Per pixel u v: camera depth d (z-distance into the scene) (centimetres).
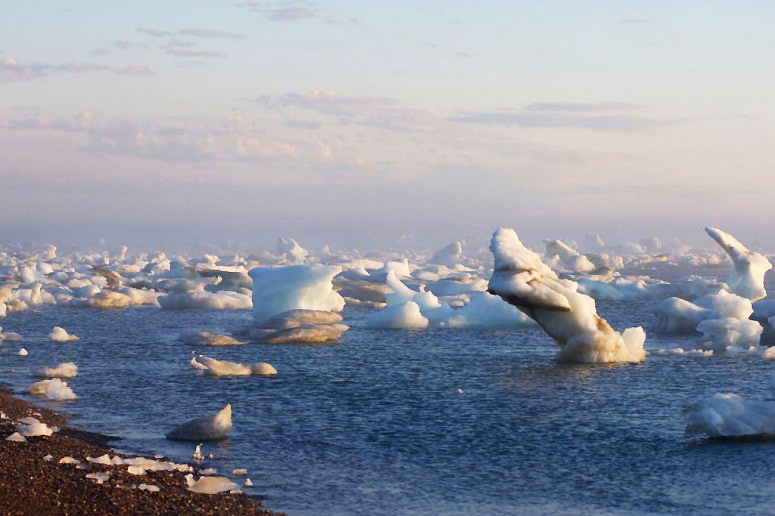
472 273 11969
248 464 2430
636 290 8756
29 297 8094
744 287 7319
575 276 10931
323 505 2083
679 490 2225
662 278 13812
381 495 2169
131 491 2005
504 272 4341
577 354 4403
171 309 7800
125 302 8212
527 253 4438
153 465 2312
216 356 4634
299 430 2875
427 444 2703
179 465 2339
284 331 5256
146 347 4988
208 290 9512
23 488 1944
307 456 2538
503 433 2858
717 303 5656
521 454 2589
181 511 1912
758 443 2683
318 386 3719
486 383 3816
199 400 3375
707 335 4947
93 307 7981
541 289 4306
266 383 3778
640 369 4175
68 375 3894
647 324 6625
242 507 2005
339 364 4375
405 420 3050
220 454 2538
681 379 3903
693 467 2430
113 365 4272
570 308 4350
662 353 4675
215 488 2159
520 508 2081
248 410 3200
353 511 2041
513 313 6081
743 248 7519
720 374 4031
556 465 2467
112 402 3316
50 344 5112
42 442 2456
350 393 3566
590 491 2219
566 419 3072
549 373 4072
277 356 4650
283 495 2152
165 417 3050
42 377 3875
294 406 3288
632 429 2909
